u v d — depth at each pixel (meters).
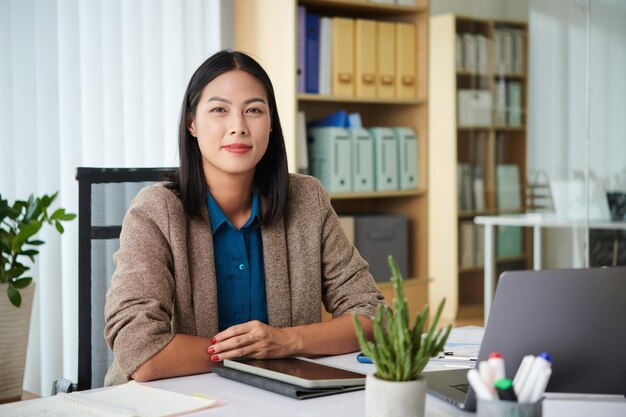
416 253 4.06
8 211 2.67
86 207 2.03
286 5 3.56
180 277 1.76
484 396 1.05
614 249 4.14
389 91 3.90
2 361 2.68
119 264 1.72
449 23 4.10
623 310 1.26
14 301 2.62
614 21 4.09
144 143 3.42
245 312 1.86
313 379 1.41
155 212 1.78
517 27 4.10
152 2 3.42
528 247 4.16
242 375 1.51
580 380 1.27
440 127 4.14
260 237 1.90
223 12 3.80
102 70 3.27
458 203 4.16
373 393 1.16
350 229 3.79
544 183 4.14
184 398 1.37
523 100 4.11
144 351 1.56
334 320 1.78
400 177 3.98
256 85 1.80
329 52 3.71
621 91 4.11
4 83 3.04
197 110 1.80
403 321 1.15
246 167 1.79
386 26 3.88
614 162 4.11
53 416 1.28
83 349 1.98
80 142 3.21
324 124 3.86
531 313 1.24
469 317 4.18
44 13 3.11
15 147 3.09
